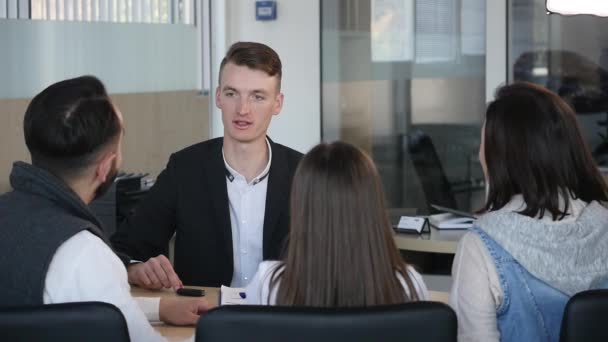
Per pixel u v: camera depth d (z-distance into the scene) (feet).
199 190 9.48
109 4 17.72
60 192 6.26
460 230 13.29
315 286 5.68
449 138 20.49
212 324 5.19
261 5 21.17
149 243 9.62
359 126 21.18
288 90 21.49
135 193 15.02
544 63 19.60
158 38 19.16
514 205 6.68
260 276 6.16
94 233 6.28
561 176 6.57
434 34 20.40
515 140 6.59
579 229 6.55
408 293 5.88
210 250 9.43
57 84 6.40
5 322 5.37
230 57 9.16
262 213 9.34
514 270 6.57
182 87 20.06
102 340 5.43
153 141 19.07
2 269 6.09
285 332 5.17
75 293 6.06
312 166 5.73
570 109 6.70
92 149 6.31
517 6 19.63
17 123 15.37
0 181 14.98
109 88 17.67
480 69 20.07
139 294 8.93
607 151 19.38
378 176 5.82
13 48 15.33
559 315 6.60
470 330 6.55
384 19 20.76
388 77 20.86
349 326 5.16
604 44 19.26
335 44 21.18
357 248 5.66
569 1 11.14
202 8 20.65
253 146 9.24
